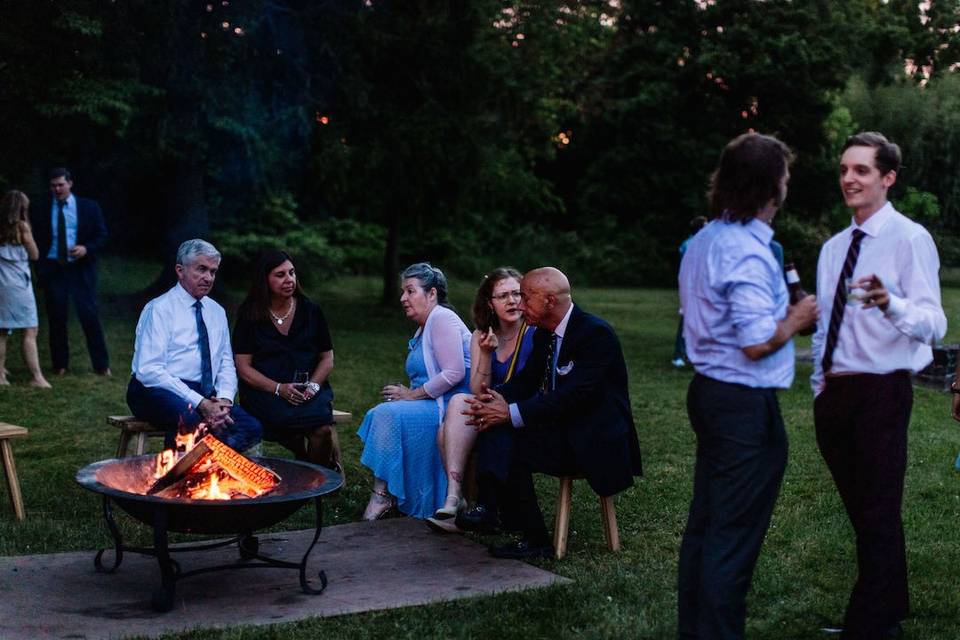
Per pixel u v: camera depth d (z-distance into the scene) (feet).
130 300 53.52
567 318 16.55
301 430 19.45
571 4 56.65
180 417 18.11
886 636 13.10
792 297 11.46
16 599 13.92
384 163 52.65
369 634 12.96
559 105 76.18
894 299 11.76
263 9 48.19
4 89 44.73
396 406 18.34
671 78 101.40
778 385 11.23
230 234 69.31
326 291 71.10
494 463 16.37
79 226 33.60
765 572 15.70
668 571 15.67
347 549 16.85
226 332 19.35
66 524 17.71
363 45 51.26
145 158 51.19
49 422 26.53
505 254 100.12
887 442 12.50
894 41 72.28
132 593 14.42
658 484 21.45
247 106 49.80
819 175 92.17
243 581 15.15
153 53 47.09
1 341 31.22
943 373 34.22
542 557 16.46
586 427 16.34
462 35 52.85
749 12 96.43
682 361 40.22
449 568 15.84
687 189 104.01
